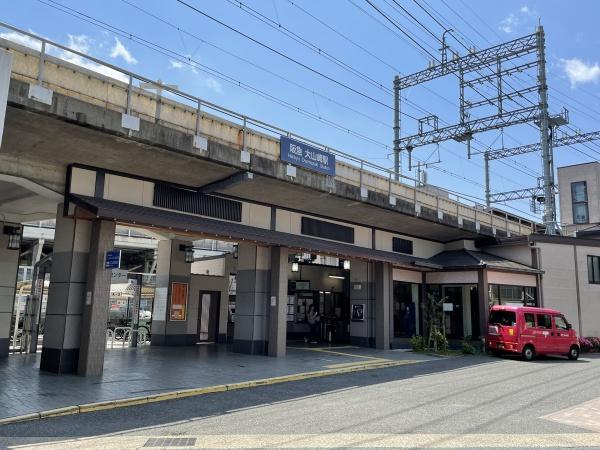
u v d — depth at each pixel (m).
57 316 12.70
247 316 17.94
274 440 7.23
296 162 16.06
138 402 9.77
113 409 9.23
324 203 18.41
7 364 14.06
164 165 13.55
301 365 15.25
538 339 19.58
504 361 18.66
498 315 20.31
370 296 22.12
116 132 11.41
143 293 29.81
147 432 7.66
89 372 12.10
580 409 9.79
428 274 24.33
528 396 11.09
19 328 22.97
